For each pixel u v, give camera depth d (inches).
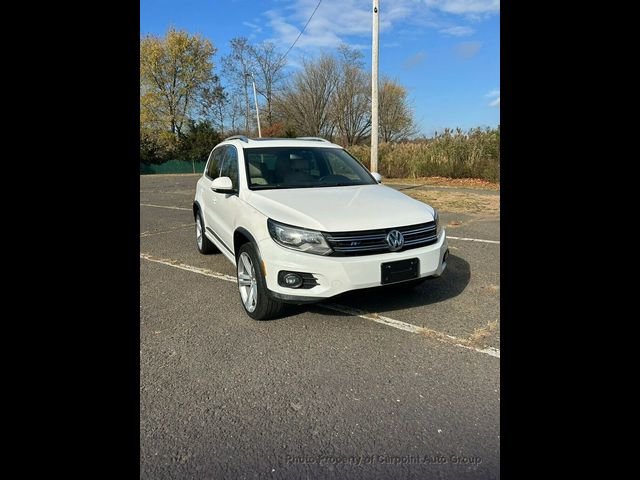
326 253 130.9
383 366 118.7
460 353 125.0
